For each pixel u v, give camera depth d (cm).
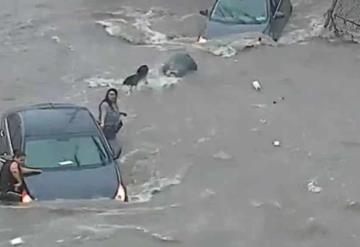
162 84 3922
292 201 2628
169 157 3119
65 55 4509
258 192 2723
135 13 5353
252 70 4106
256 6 4575
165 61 4228
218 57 4297
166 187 2820
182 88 3878
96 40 4772
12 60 4447
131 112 3603
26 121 2927
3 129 2989
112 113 3200
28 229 2334
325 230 2388
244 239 2298
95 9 5447
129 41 4747
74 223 2377
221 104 3672
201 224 2400
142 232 2314
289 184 2797
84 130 2889
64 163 2747
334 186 2770
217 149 3180
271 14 4559
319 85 3888
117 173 2738
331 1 5422
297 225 2414
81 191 2633
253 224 2412
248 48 4375
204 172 2956
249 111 3578
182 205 2584
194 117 3525
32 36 4891
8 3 5634
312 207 2572
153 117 3538
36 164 2734
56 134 2855
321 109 3591
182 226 2375
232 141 3262
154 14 5328
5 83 4075
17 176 2647
